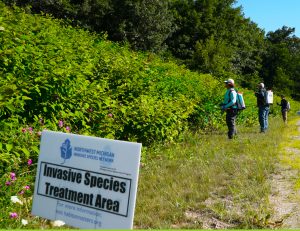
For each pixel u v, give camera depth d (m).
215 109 14.76
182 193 6.03
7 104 5.41
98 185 2.92
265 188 6.45
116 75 9.68
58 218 3.06
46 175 3.16
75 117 7.21
